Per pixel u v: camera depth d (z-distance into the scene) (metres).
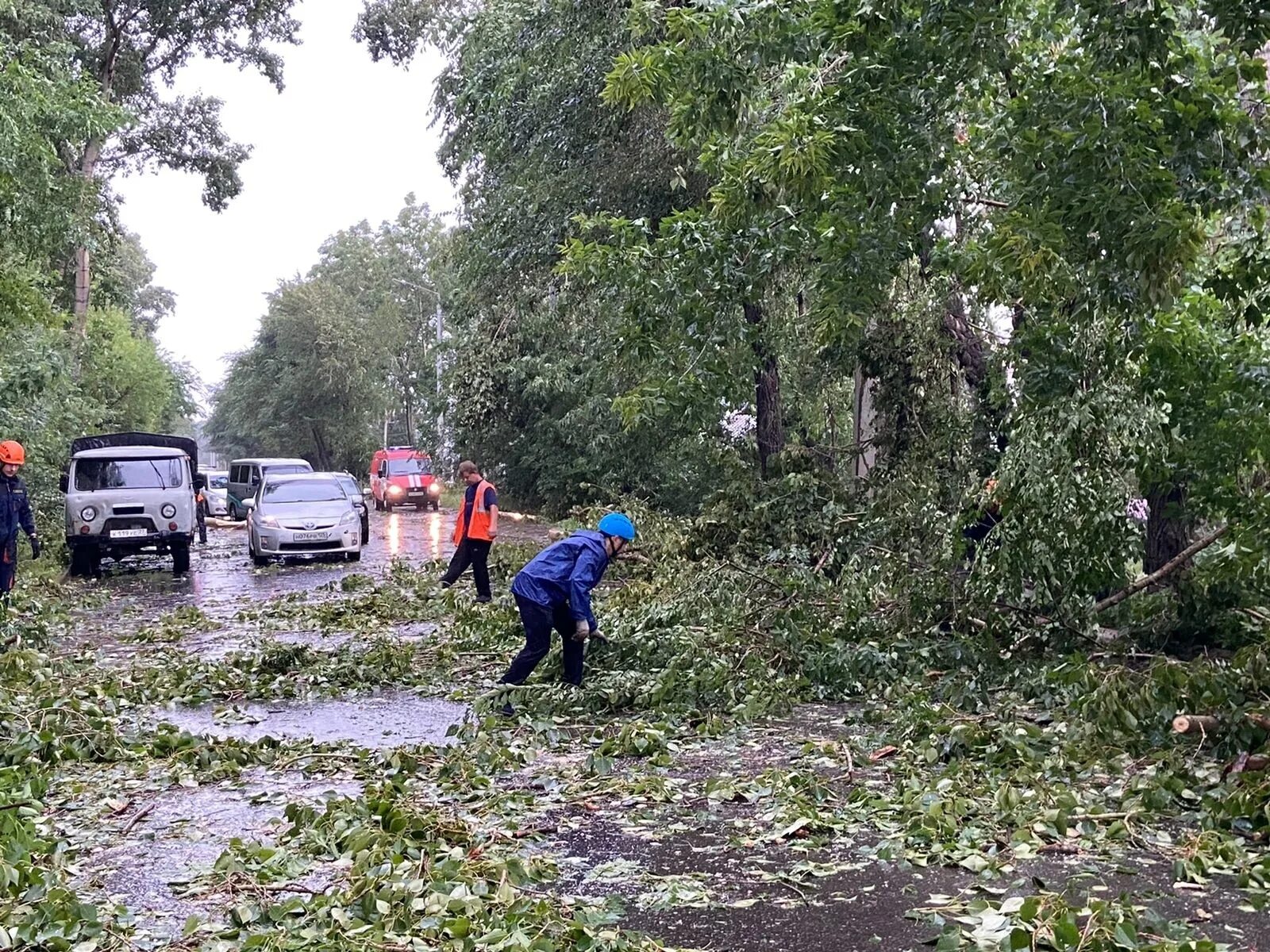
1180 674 7.06
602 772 7.19
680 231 10.88
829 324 9.82
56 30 33.69
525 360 29.38
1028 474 9.46
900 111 8.83
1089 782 6.67
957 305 14.47
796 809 6.25
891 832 5.96
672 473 28.92
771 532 13.42
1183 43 8.38
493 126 22.20
